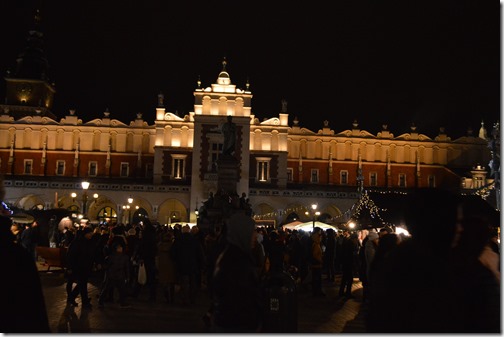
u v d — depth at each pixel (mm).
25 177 74312
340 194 69562
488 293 5051
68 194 67250
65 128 77188
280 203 68812
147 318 14562
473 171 76375
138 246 18828
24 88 86688
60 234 33438
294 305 9109
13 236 5141
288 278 9297
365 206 35906
